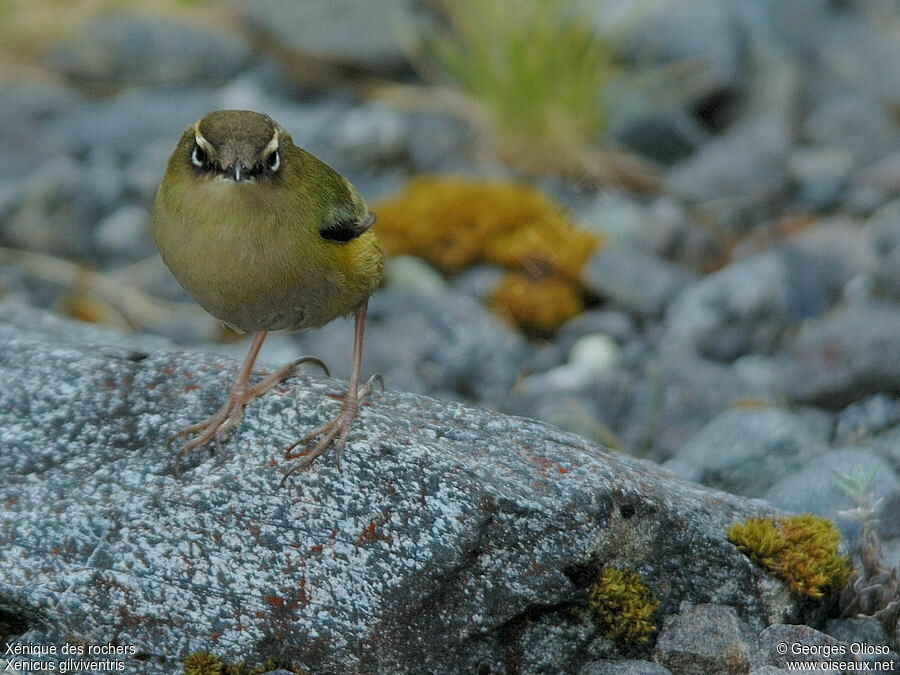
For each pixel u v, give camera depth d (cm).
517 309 1570
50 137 1931
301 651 802
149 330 1567
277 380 891
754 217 1778
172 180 827
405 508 801
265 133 817
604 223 1741
